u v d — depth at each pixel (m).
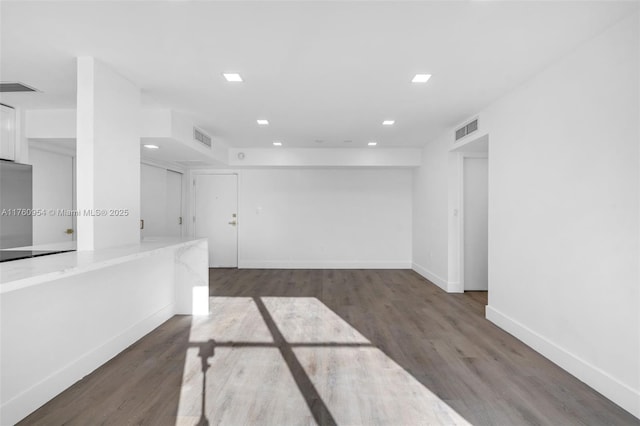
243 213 7.12
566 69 2.59
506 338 3.23
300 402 2.13
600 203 2.28
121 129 2.92
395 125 4.73
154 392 2.23
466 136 4.37
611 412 2.04
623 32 2.10
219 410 2.04
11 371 1.90
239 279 5.98
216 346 3.02
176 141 4.14
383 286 5.47
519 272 3.21
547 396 2.21
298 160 6.47
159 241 3.41
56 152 4.49
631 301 2.05
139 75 2.92
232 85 3.19
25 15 2.02
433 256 5.74
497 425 1.91
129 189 3.02
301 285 5.51
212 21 2.10
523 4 1.94
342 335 3.30
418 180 6.63
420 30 2.22
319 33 2.26
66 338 2.30
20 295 1.96
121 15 2.03
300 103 3.74
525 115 3.11
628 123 2.07
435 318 3.84
